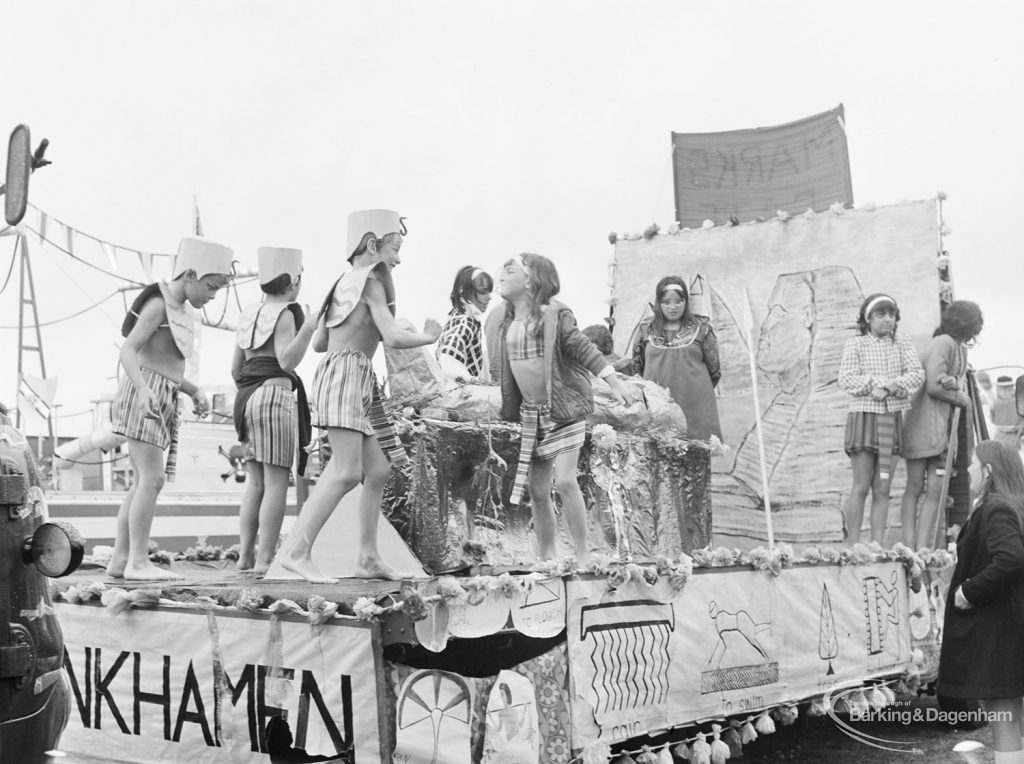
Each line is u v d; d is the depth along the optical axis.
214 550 7.82
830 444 10.38
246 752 4.88
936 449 9.32
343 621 4.62
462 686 4.75
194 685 5.07
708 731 6.43
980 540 6.10
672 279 9.43
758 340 10.80
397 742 4.53
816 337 10.56
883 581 7.97
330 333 5.48
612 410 7.79
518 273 5.75
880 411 9.11
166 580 5.86
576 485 5.77
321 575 5.41
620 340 11.23
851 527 9.23
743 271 10.93
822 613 7.23
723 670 6.29
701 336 9.37
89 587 5.45
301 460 6.67
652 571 5.76
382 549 6.11
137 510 5.90
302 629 4.74
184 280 6.02
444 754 4.65
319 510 5.41
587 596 5.38
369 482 5.52
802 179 11.38
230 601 4.99
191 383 6.24
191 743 5.05
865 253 10.48
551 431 5.76
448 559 6.21
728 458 10.79
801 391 10.58
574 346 5.73
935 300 10.16
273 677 4.81
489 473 6.62
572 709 5.20
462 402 6.66
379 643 4.52
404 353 6.61
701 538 8.37
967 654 6.07
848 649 7.46
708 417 9.23
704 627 6.18
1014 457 6.22
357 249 5.52
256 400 6.46
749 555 6.65
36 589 3.98
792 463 10.52
